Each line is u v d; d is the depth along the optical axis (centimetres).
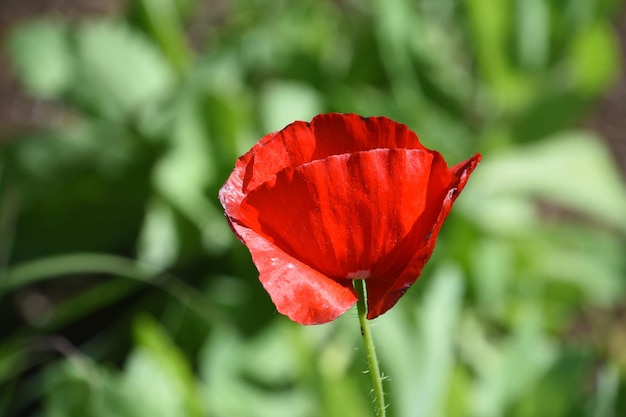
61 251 126
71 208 127
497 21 135
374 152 58
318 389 90
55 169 124
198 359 113
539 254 130
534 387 93
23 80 131
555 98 135
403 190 58
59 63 132
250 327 112
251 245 57
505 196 136
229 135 119
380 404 59
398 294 56
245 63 136
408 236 58
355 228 58
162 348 90
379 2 133
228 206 58
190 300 113
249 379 106
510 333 128
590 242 133
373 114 126
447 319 99
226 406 103
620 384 91
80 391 83
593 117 179
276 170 59
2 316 132
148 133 123
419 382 94
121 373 118
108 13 184
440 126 134
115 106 133
